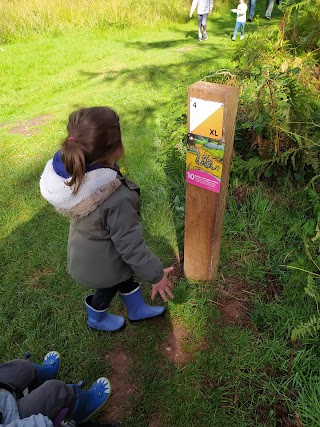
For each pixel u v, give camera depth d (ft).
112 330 7.30
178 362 6.83
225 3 37.19
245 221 9.47
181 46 26.84
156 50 26.09
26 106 18.11
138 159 12.44
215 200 6.86
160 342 7.19
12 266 8.99
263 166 10.16
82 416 5.90
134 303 7.27
